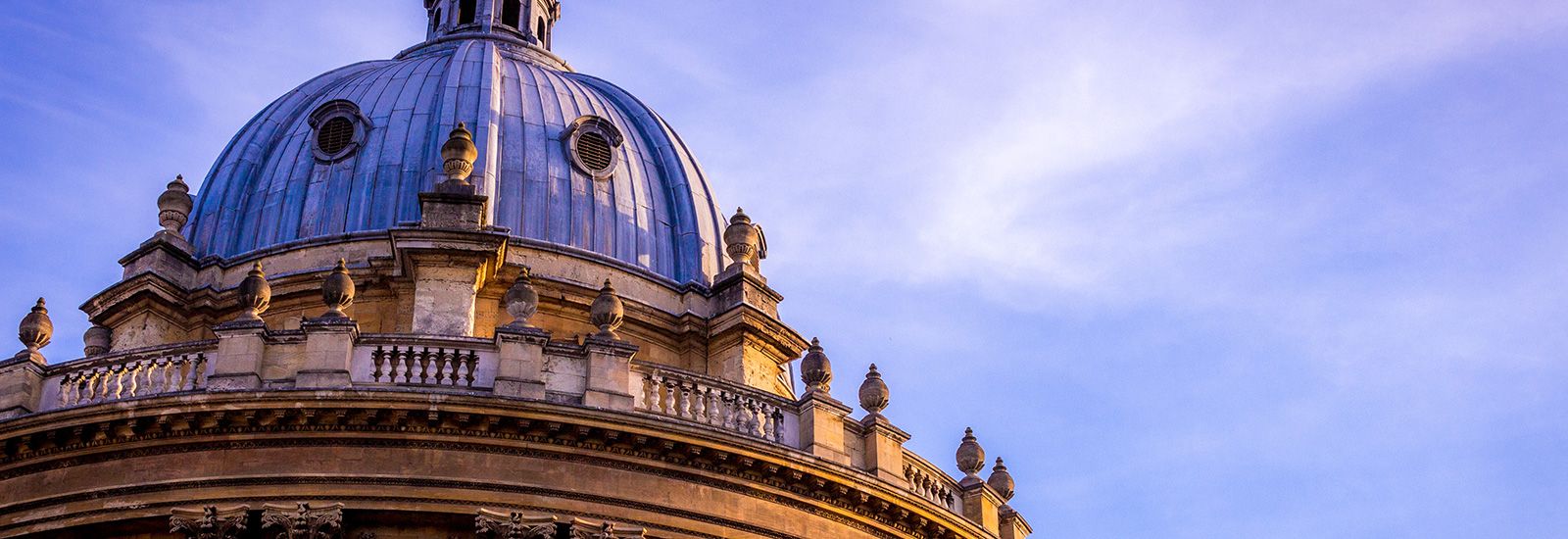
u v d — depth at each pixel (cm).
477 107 4775
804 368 4012
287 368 3625
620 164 4838
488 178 4531
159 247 4384
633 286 4522
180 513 3431
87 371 3684
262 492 3462
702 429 3656
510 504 3516
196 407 3484
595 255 4503
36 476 3519
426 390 3559
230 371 3584
